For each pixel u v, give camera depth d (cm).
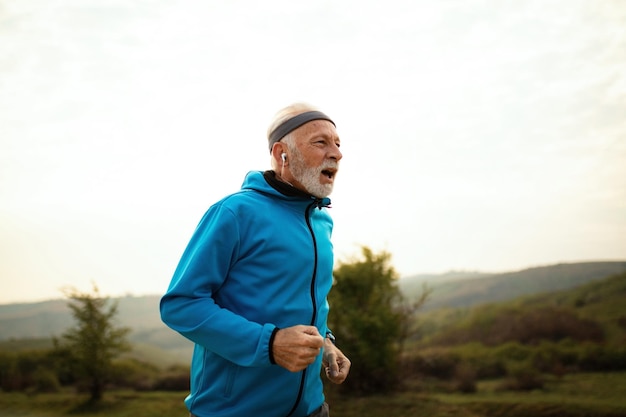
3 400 1016
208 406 161
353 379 855
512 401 714
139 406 938
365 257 906
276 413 162
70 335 1023
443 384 887
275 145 176
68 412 919
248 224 160
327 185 172
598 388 743
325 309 181
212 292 159
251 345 139
